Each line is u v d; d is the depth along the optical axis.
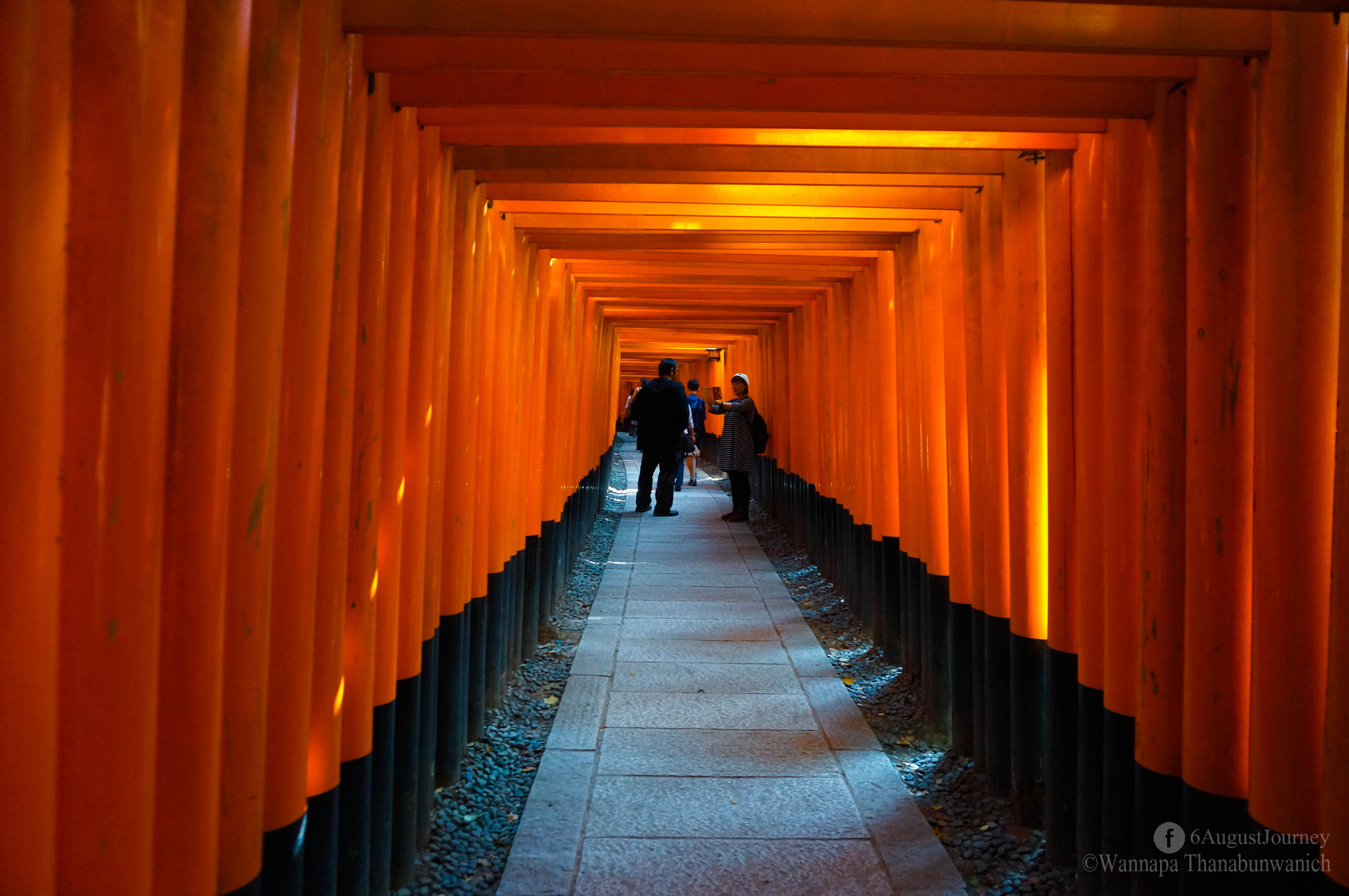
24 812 1.18
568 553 7.04
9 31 1.14
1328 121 1.77
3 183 1.14
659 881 2.76
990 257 3.35
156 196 1.26
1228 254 2.01
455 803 3.37
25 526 1.17
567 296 6.28
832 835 3.05
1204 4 1.66
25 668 1.17
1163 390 2.20
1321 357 1.80
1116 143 2.39
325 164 1.83
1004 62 2.09
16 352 1.15
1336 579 1.56
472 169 3.29
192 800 1.41
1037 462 3.11
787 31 1.88
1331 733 1.56
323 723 2.03
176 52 1.29
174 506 1.38
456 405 3.42
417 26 1.89
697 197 3.71
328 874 2.05
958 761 3.73
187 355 1.38
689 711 4.25
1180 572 2.19
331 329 2.02
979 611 3.55
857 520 5.91
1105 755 2.48
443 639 3.47
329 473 2.03
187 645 1.40
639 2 1.87
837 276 6.13
